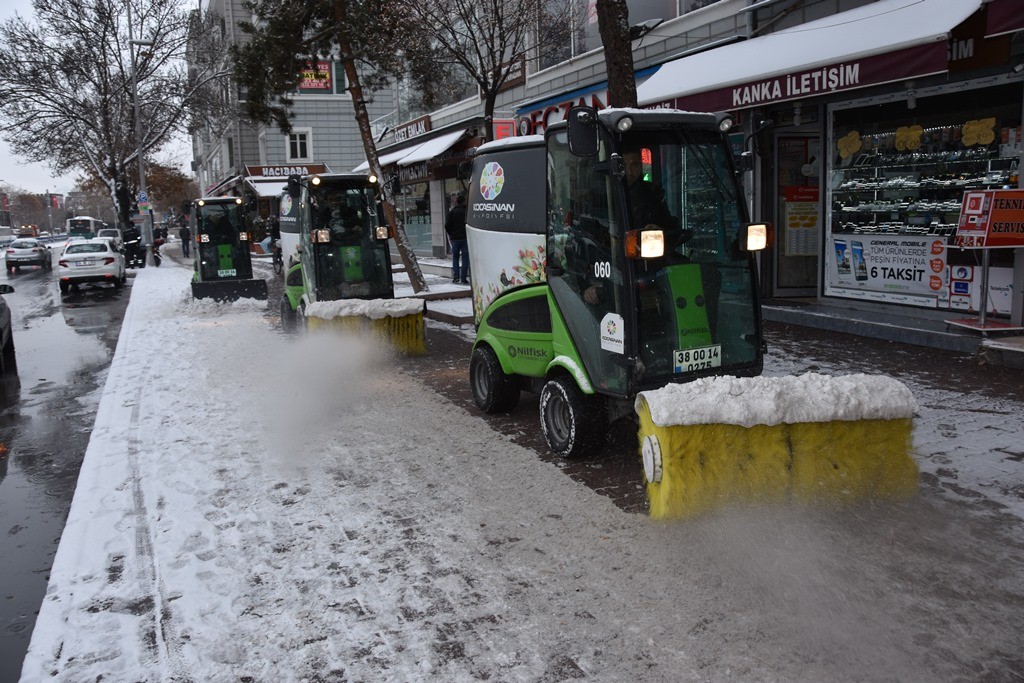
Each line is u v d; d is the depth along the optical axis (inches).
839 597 143.9
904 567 153.6
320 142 1536.7
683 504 170.1
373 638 138.2
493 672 126.5
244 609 150.3
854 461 176.6
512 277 254.2
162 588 159.9
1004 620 135.1
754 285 211.9
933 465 203.6
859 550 160.9
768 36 427.8
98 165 1615.4
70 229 2524.6
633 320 194.7
